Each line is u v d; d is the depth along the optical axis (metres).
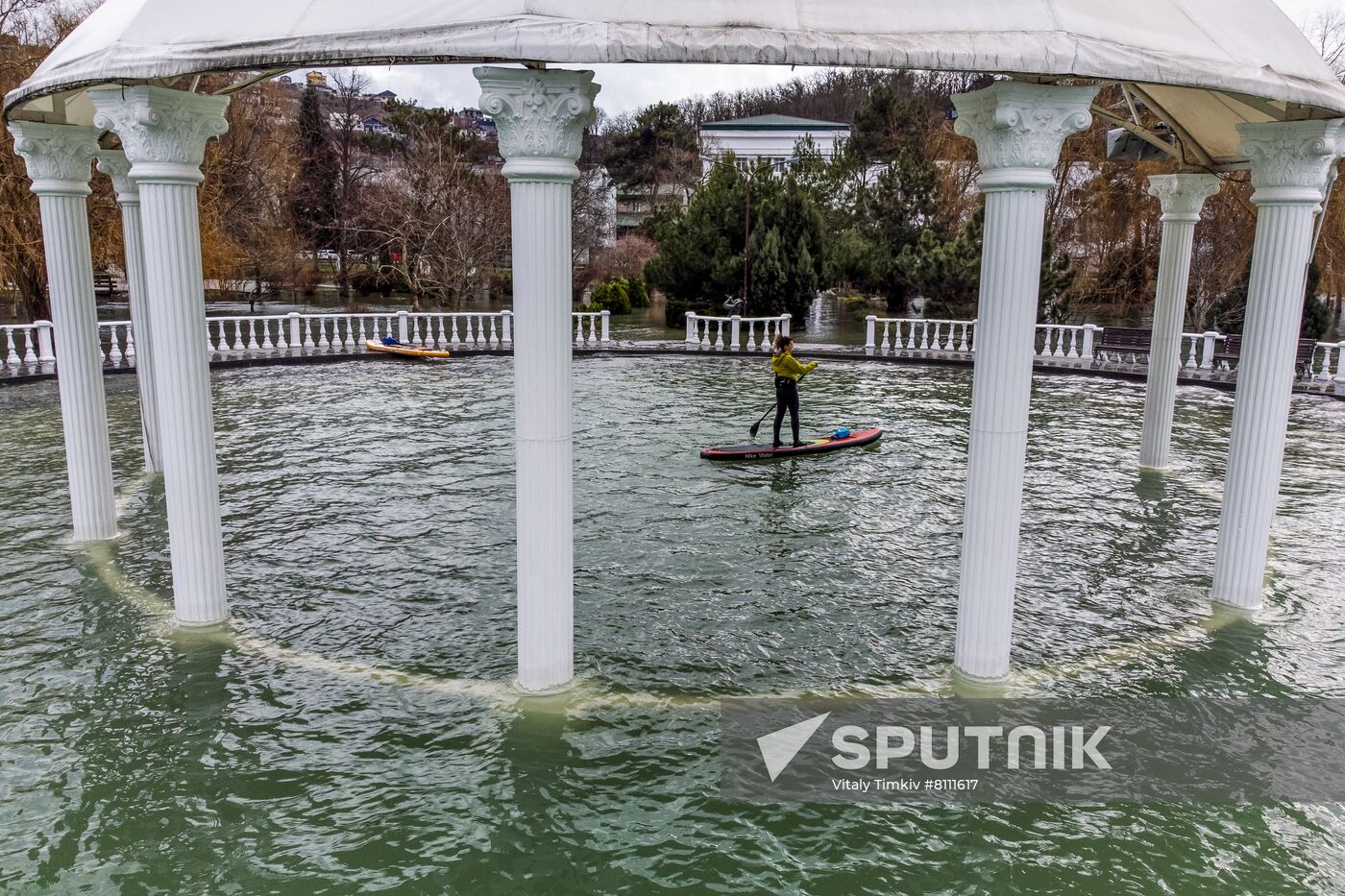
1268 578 8.45
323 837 4.69
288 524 9.66
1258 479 7.48
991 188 5.57
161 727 5.71
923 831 4.79
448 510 10.20
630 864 4.51
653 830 4.79
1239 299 25.70
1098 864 4.55
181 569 7.01
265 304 38.75
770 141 61.16
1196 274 27.45
